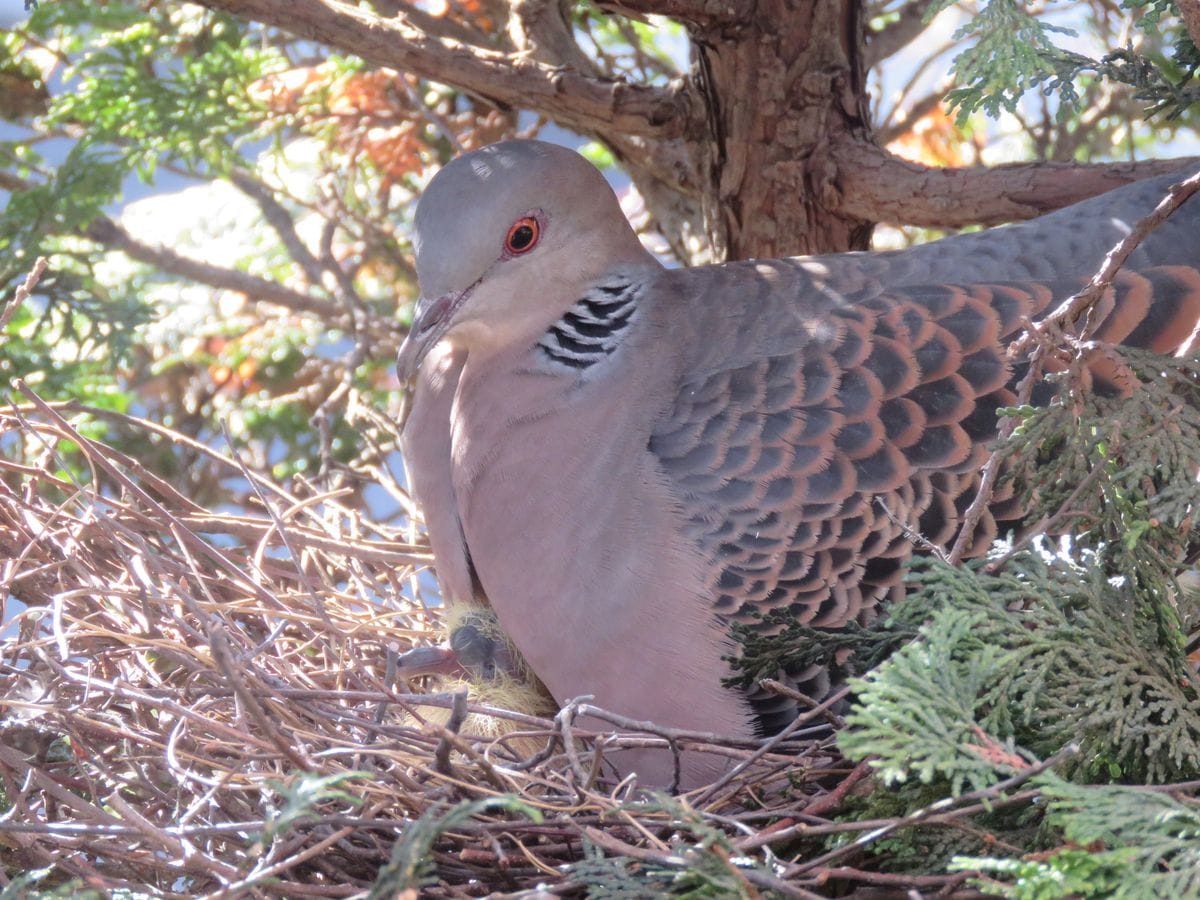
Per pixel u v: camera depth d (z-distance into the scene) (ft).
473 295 15.07
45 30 21.70
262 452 24.17
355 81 21.24
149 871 12.47
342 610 17.67
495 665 15.67
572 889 11.23
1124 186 14.87
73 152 20.07
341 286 22.30
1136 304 13.55
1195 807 9.75
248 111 20.93
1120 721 10.41
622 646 13.67
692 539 13.50
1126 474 10.81
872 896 10.82
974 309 13.64
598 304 15.01
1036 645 10.54
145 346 24.52
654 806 10.39
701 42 16.48
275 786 9.85
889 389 13.39
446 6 21.74
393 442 21.94
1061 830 10.25
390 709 15.44
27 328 22.30
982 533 12.98
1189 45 13.46
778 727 13.37
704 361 14.38
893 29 21.84
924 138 23.39
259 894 11.36
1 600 14.69
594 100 17.01
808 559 13.23
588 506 14.01
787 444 13.50
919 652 10.21
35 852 12.02
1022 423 11.73
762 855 11.60
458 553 15.96
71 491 16.42
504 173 15.03
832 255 15.26
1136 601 11.03
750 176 17.26
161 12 21.36
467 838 11.70
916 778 10.68
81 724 13.05
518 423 14.64
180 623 14.19
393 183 22.74
